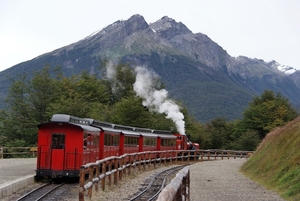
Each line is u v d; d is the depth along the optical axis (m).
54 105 46.62
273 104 71.06
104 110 52.97
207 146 74.25
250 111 72.69
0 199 15.20
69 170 21.12
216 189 19.94
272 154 26.12
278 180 20.69
